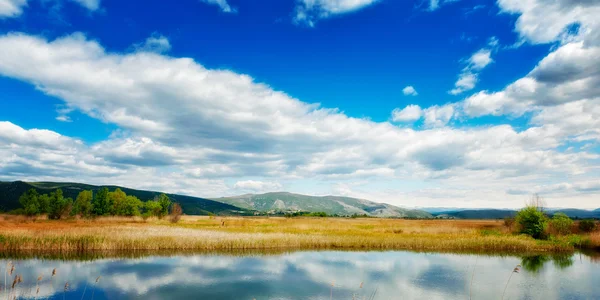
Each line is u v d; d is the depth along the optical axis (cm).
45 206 8912
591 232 6122
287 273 3136
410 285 2767
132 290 2520
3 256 3806
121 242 4381
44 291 2403
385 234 6094
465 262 3809
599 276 3152
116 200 10231
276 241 4775
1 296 2189
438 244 4850
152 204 10125
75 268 3225
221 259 3822
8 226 6219
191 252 4281
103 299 2288
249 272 3161
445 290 2638
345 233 6250
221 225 8156
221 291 2527
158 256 3966
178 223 8825
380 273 3189
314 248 4716
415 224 9050
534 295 2533
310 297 2400
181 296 2392
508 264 3716
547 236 5897
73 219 9156
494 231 6569
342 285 2741
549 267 3588
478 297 2467
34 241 4225
